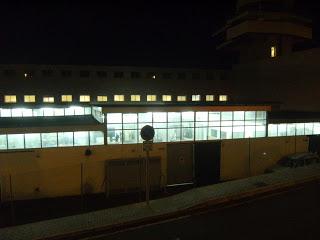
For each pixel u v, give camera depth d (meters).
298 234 9.91
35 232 11.34
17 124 20.88
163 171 20.77
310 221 10.96
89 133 19.64
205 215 12.26
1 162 18.28
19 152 18.50
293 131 24.03
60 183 19.12
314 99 31.28
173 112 20.86
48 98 38.72
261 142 22.95
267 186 15.42
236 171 22.42
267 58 39.47
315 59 31.14
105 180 19.50
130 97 41.28
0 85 37.19
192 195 14.59
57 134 19.14
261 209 12.54
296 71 33.69
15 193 18.48
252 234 10.10
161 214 12.42
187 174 21.34
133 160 19.78
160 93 42.34
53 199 18.70
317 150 24.70
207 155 21.67
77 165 19.31
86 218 12.46
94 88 40.12
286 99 35.16
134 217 12.23
